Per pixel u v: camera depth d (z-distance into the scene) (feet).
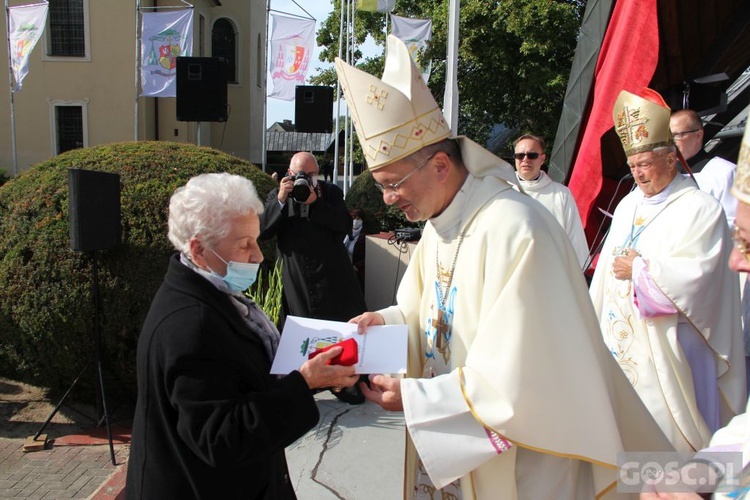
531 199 6.07
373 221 32.89
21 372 14.17
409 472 6.78
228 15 78.64
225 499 5.39
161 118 68.44
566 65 54.13
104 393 12.67
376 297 20.61
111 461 12.15
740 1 13.98
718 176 11.73
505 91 58.39
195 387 4.99
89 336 13.09
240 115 80.79
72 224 11.62
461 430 5.41
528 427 5.21
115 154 14.74
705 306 8.42
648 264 8.71
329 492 9.98
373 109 5.98
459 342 6.06
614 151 15.40
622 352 9.41
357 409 13.33
